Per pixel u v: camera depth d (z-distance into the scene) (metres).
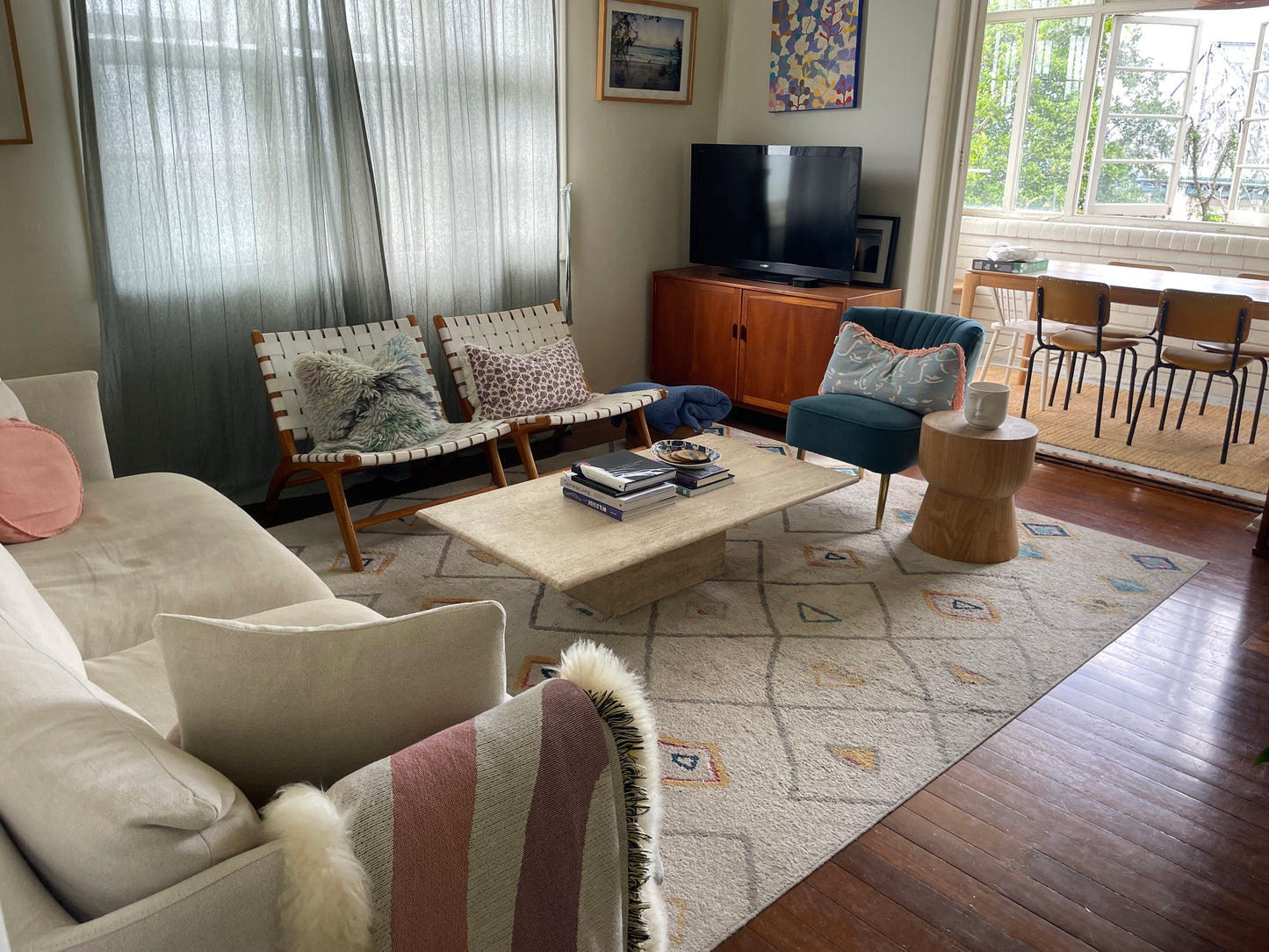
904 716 2.34
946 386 3.45
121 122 3.18
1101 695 2.45
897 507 3.75
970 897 1.77
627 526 2.58
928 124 4.32
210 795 0.94
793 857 1.86
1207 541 3.44
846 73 4.53
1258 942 1.68
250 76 3.39
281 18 3.41
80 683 1.10
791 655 2.61
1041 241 6.05
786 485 2.92
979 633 2.74
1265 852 1.90
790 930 1.68
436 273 4.07
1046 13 5.96
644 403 3.91
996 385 3.16
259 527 2.38
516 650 2.60
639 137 4.85
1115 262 5.54
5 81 3.01
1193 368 4.42
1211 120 5.63
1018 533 3.50
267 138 3.47
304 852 0.93
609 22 4.48
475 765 1.07
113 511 2.40
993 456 3.02
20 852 0.99
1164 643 2.71
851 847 1.90
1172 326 4.41
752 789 2.05
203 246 3.43
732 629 2.75
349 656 1.07
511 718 1.13
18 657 1.09
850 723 2.30
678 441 3.05
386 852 0.99
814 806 2.00
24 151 3.10
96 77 3.10
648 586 2.88
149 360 3.40
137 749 0.97
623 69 4.62
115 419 3.39
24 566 2.07
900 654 2.62
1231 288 4.54
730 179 4.78
